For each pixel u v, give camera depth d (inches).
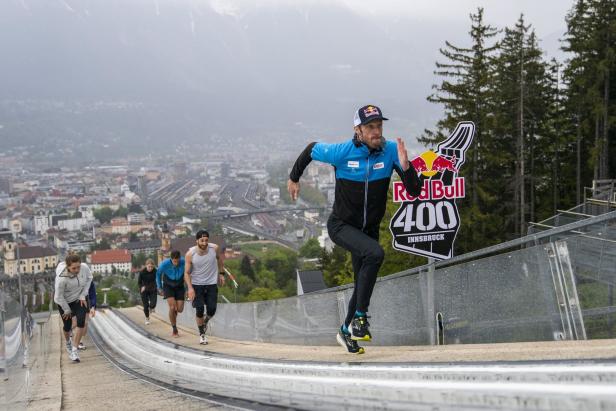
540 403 116.2
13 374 209.0
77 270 430.9
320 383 183.9
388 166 219.9
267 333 429.7
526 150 1551.4
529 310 229.1
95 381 319.0
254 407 191.5
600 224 199.6
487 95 1328.7
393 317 307.1
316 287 2161.7
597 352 168.6
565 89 1546.5
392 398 155.9
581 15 1362.0
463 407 134.5
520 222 1376.7
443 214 273.7
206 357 319.9
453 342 267.9
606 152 1396.4
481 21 1326.3
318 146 223.9
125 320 721.0
